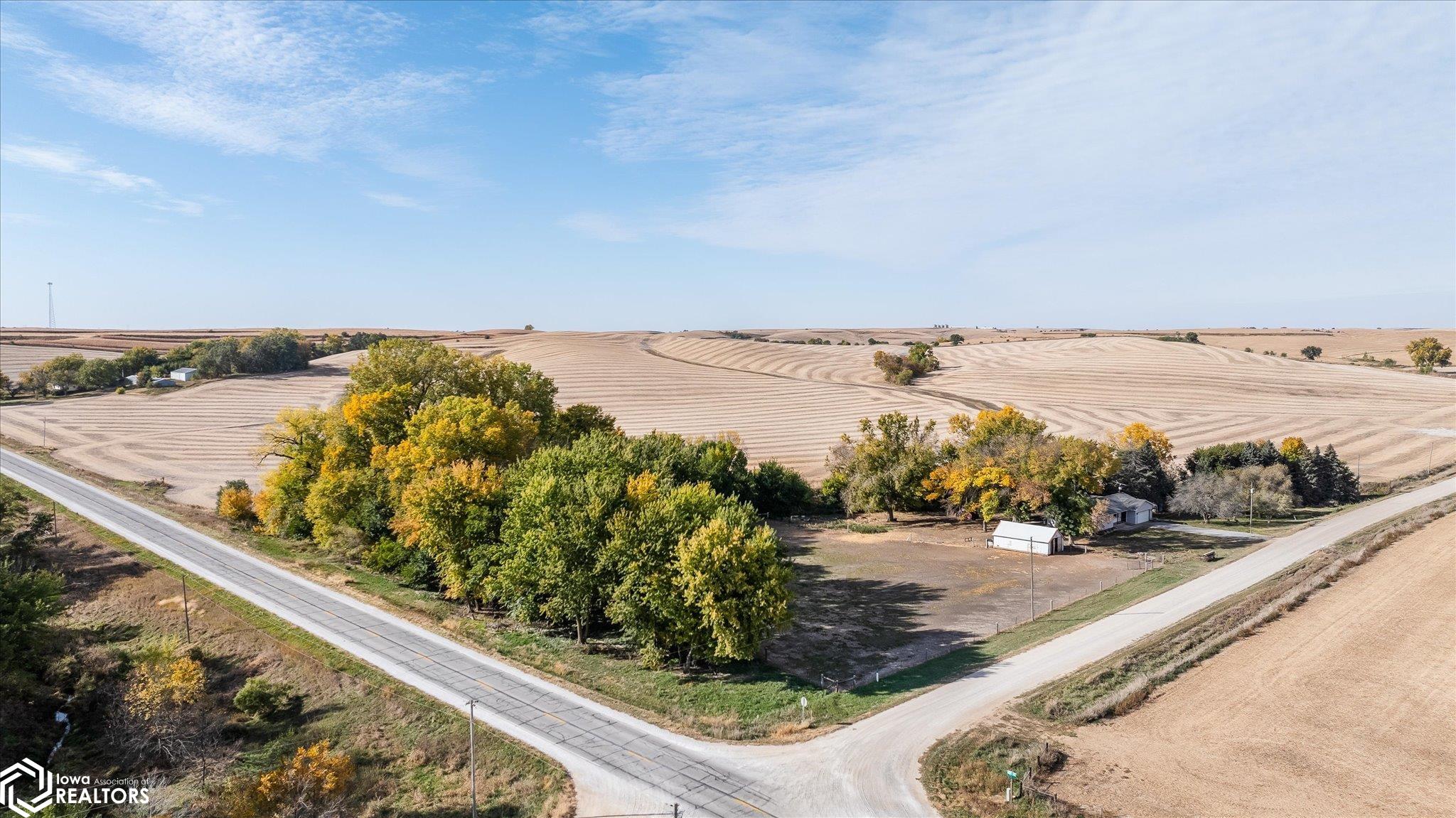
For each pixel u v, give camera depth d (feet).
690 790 119.03
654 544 167.22
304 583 218.59
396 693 152.97
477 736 136.26
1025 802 112.47
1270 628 177.99
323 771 117.08
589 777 122.72
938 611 205.46
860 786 118.83
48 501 299.17
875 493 315.17
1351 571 218.79
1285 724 134.31
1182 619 186.60
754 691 154.61
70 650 173.47
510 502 198.18
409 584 219.41
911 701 147.64
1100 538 283.18
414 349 322.55
